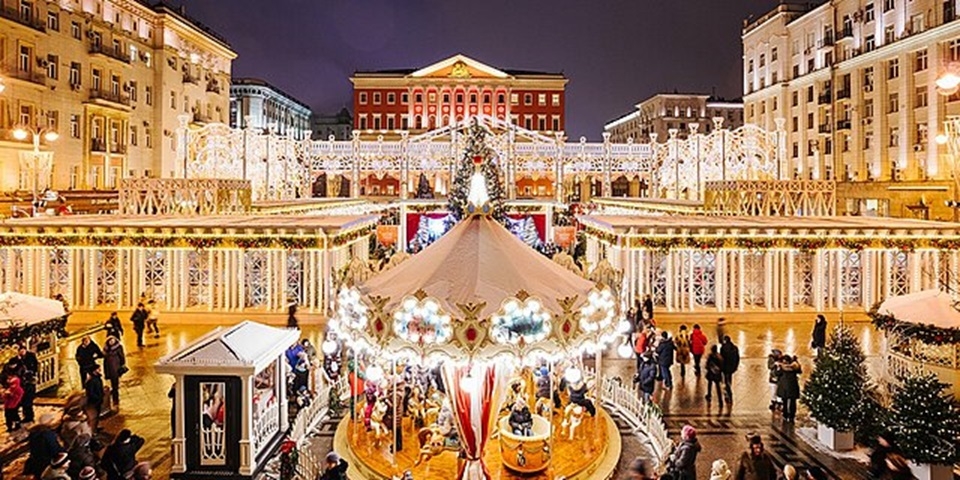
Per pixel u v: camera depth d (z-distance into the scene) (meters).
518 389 15.00
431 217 50.03
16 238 25.50
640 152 61.97
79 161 54.56
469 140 24.47
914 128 52.88
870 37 58.94
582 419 14.35
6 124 46.00
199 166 45.31
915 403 12.48
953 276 24.94
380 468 12.79
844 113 62.78
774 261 26.98
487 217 14.05
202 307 26.55
